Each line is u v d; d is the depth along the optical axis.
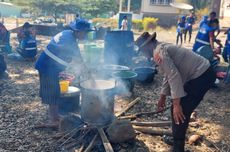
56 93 4.67
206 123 5.14
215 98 6.54
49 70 4.55
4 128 4.64
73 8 29.11
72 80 5.85
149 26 26.25
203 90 3.43
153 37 3.37
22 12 34.94
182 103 3.46
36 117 5.07
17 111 5.32
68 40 4.48
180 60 3.36
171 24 31.92
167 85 3.67
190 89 3.42
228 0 29.69
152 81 7.41
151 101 6.11
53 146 4.13
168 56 3.24
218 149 4.22
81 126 4.34
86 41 14.01
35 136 4.41
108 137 4.14
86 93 4.22
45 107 5.55
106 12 33.34
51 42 4.56
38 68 4.57
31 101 5.83
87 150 3.88
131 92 6.36
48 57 4.52
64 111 5.13
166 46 3.33
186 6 22.97
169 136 4.42
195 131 4.78
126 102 6.00
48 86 4.62
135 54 8.63
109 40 8.52
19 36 9.46
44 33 16.84
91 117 4.28
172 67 3.21
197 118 5.35
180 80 3.20
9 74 7.77
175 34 22.81
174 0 31.83
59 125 4.49
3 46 9.81
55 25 17.06
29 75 7.75
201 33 8.12
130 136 4.17
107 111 4.31
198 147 4.25
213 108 5.91
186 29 16.89
